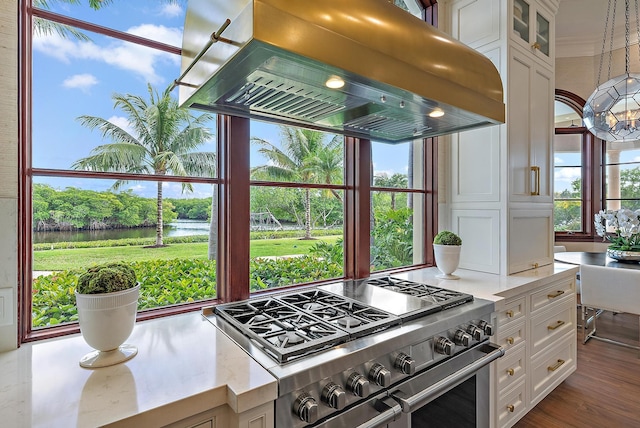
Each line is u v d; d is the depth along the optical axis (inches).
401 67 44.4
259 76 41.9
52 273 49.6
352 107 55.2
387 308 57.4
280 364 39.0
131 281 41.9
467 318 59.1
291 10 34.3
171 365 38.9
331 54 37.2
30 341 45.9
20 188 45.4
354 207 82.7
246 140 64.9
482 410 64.7
